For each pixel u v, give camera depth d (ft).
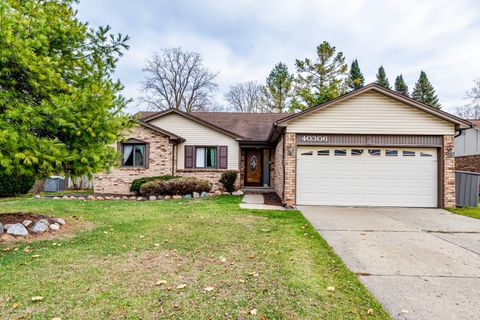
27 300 9.77
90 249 15.44
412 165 33.71
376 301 10.57
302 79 84.64
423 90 136.98
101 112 17.52
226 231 19.95
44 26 17.39
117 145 46.09
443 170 32.91
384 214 28.71
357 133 33.60
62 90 18.45
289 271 12.91
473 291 11.66
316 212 29.30
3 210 27.04
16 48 15.21
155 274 12.23
